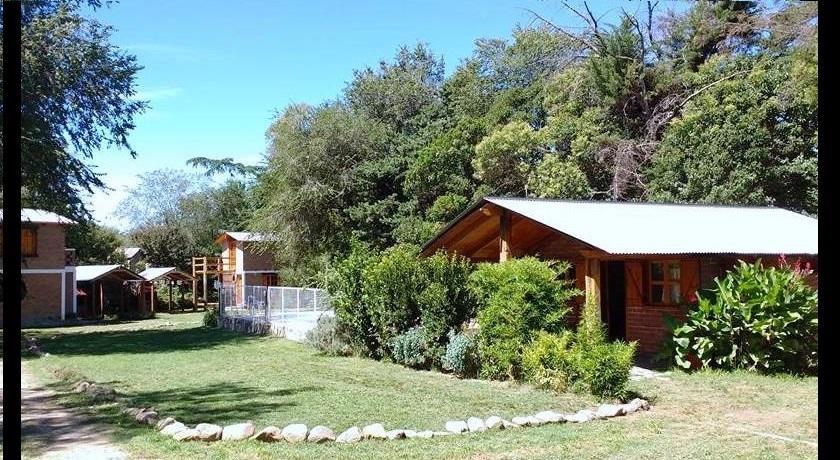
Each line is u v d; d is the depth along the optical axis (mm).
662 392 12000
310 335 21797
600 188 32531
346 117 39500
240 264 52188
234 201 69750
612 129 32844
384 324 17672
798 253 16328
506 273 14039
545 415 9734
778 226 19125
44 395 12969
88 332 33531
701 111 27766
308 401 11820
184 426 9117
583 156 31781
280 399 12102
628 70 32344
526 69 44969
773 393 11781
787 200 26422
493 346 14062
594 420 9820
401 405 11242
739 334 14047
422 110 44344
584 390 11875
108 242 61781
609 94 32844
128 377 15664
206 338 27453
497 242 20031
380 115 45188
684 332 14352
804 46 21719
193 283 56000
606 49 33906
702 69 30422
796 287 13750
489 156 33906
